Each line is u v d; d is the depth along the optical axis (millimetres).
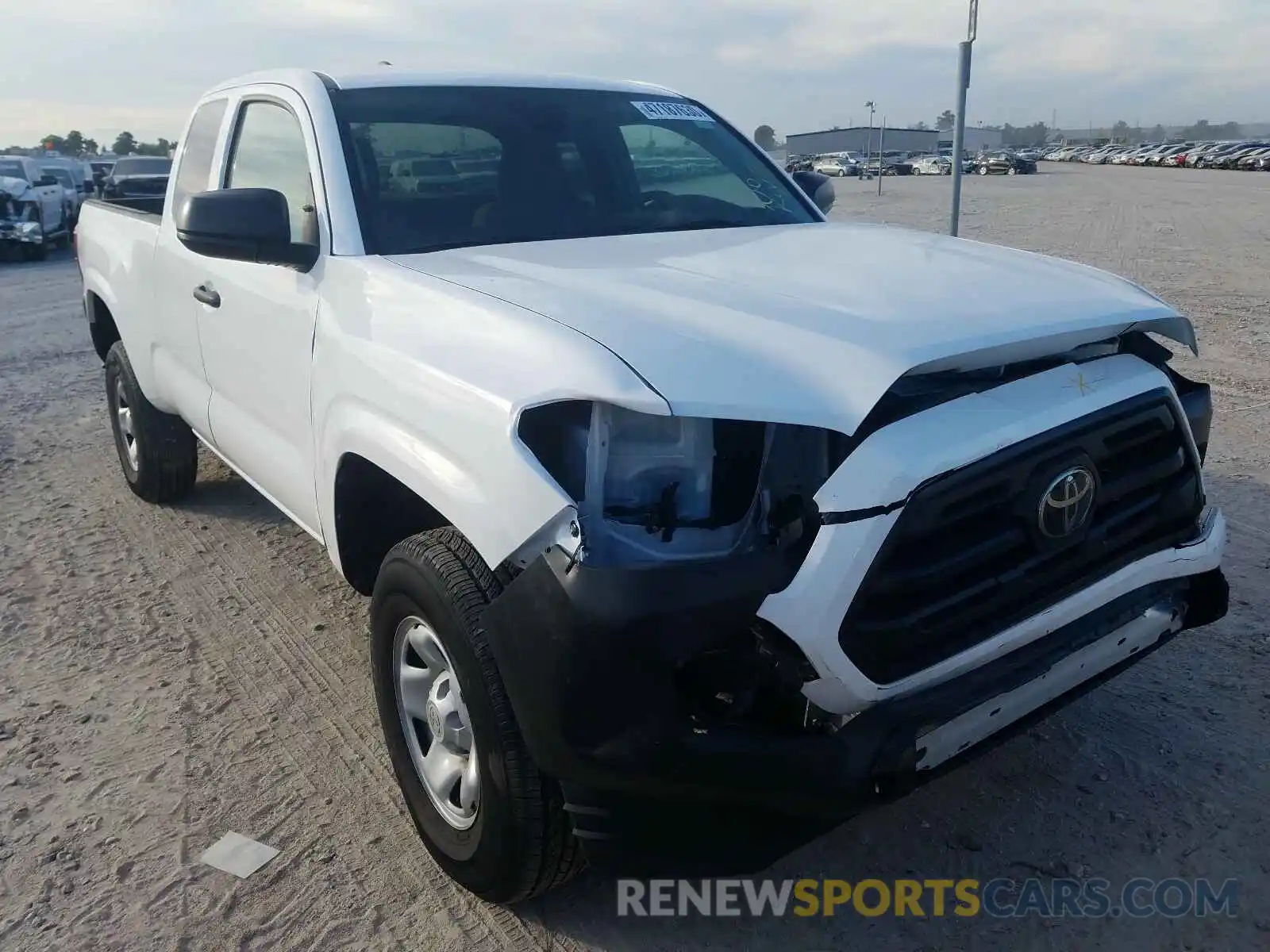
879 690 2182
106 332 5855
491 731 2344
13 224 18781
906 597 2193
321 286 3148
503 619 2213
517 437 2230
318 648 4051
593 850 2266
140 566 4859
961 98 6902
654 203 3797
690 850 2232
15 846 2957
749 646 2133
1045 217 21984
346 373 2910
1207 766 3131
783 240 3348
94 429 7238
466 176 3504
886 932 2590
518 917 2664
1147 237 17359
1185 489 2668
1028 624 2346
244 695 3729
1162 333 2891
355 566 3230
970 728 2297
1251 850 2783
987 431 2236
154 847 2945
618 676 2059
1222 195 29672
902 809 3023
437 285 2736
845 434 2100
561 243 3299
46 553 5031
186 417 4652
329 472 3055
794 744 2133
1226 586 2834
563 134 3801
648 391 2100
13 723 3564
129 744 3439
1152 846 2822
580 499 2203
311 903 2729
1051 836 2883
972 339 2283
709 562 2090
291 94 3648
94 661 3990
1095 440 2385
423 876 2820
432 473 2488
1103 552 2473
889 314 2402
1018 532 2307
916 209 25391
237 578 4707
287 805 3117
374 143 3410
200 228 3018
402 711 2838
